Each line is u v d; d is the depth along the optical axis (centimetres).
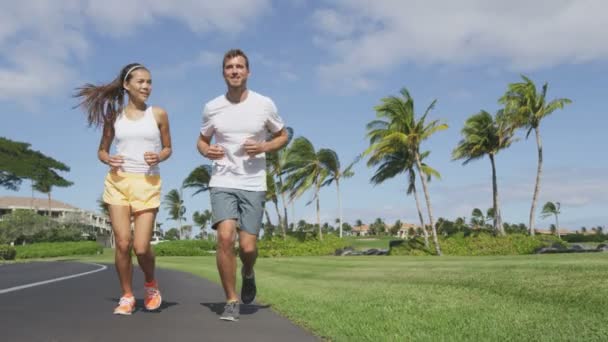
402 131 3089
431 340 313
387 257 2375
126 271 443
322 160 3869
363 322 381
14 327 371
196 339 331
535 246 3062
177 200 9006
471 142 3503
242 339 334
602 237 6391
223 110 430
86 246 5000
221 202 417
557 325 351
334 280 895
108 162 450
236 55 422
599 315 387
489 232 3425
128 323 391
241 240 429
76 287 733
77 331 355
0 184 6838
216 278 1010
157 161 434
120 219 435
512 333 328
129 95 450
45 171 7025
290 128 2297
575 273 706
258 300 567
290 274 1180
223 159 428
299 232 3934
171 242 4575
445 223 9425
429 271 1015
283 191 3919
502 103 3266
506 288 585
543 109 3197
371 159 3303
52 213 8919
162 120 454
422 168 3319
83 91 443
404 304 481
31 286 752
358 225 16625
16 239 6481
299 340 332
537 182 3222
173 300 569
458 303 480
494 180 3484
